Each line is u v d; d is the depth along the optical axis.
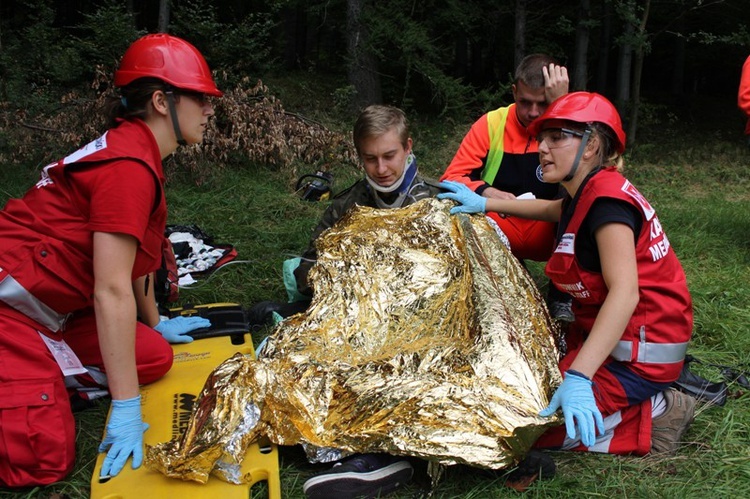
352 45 11.06
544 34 12.31
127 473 2.37
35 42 7.93
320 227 3.59
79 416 2.90
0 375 2.40
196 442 2.30
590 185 2.49
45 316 2.55
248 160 7.23
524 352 2.61
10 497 2.41
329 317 2.89
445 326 2.86
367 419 2.39
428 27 11.31
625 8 11.17
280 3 9.18
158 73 2.47
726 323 3.93
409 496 2.39
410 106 12.21
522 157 3.96
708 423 2.86
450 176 3.97
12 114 6.95
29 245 2.49
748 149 11.42
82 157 2.46
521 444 2.24
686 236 5.64
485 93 10.98
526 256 3.95
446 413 2.34
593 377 2.58
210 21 8.37
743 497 2.43
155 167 2.54
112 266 2.38
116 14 7.50
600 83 13.70
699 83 19.16
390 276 3.01
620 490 2.45
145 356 2.94
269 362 2.64
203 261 4.60
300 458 2.56
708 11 14.32
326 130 7.78
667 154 10.92
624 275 2.36
